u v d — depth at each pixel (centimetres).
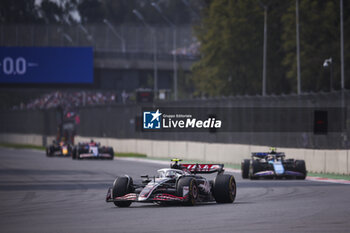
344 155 9588
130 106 18625
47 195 7275
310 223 4506
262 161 9331
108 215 5191
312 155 10319
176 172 6003
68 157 18050
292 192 7112
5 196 7194
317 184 8188
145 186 5847
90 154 15938
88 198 6838
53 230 4362
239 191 7344
